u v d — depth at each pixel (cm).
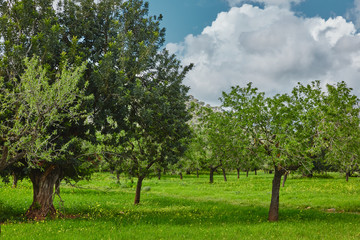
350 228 1418
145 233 1239
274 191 1772
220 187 4359
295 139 1552
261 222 1659
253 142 1758
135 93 1599
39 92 1121
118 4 1903
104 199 2866
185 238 1169
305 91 1759
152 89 1753
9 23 1404
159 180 6138
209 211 2155
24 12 1509
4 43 1327
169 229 1350
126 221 1570
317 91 1742
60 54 1474
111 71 1594
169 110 1897
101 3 1875
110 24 1819
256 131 1714
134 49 1794
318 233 1294
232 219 1761
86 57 1702
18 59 1343
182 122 1992
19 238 1081
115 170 2092
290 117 1630
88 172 2162
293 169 1728
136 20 1961
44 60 1473
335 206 2370
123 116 1731
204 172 10275
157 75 2042
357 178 6081
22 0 1525
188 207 2391
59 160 1616
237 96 1794
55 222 1490
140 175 2448
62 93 1151
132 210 2152
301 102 1738
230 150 1791
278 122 1617
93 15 1872
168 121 1923
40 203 1769
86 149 1806
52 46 1467
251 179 6188
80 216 1819
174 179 6600
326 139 1664
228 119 1798
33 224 1443
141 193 3619
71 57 1488
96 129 1673
